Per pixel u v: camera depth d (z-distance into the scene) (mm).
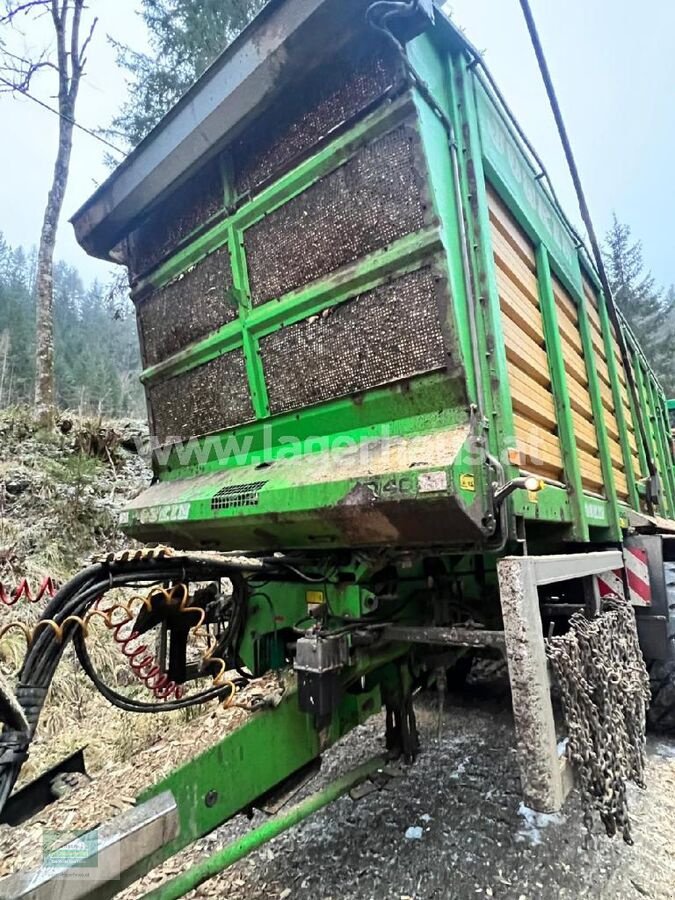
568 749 1524
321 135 1926
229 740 1557
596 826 2135
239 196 2232
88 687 3598
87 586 1545
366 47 1792
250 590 2361
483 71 2092
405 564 1861
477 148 1947
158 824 1279
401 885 1857
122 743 3059
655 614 2770
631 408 4301
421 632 1804
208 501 2125
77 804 1386
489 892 1799
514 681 1424
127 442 6852
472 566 2375
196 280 2490
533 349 2324
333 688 1718
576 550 2885
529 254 2488
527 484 1478
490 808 2311
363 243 1815
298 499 1775
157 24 8719
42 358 7078
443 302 1634
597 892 1780
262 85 1989
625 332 4387
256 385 2201
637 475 4148
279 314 2072
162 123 2373
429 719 3307
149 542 2691
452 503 1438
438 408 1659
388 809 2346
